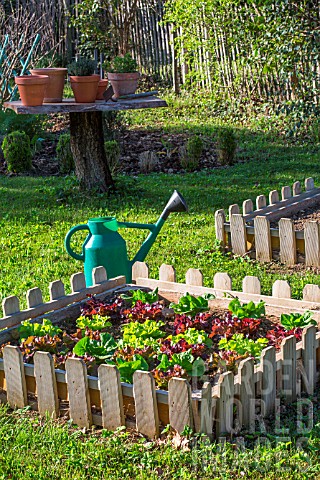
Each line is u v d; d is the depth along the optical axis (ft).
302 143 51.16
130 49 75.56
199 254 28.14
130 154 49.62
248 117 57.72
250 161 47.52
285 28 45.01
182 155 46.37
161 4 70.69
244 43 55.52
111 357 17.01
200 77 64.44
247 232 27.89
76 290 20.88
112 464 14.11
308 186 33.32
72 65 30.37
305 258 26.76
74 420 15.69
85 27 74.13
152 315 19.63
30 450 14.70
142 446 14.48
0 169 47.55
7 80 55.11
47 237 31.48
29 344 17.63
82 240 30.86
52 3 82.58
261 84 57.62
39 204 37.47
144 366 16.24
